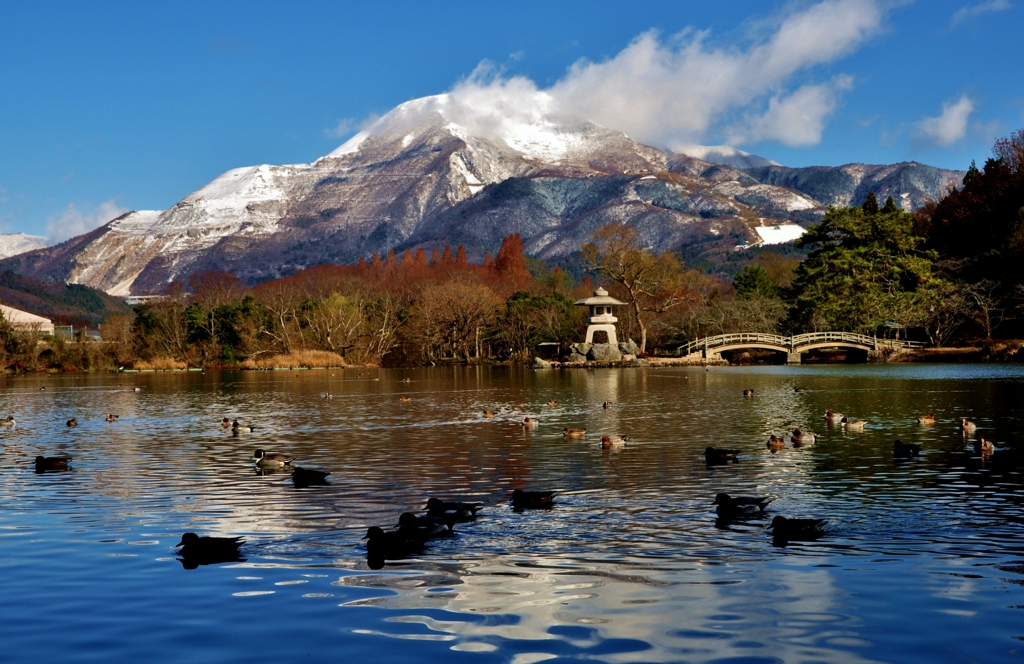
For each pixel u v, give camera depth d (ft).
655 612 55.77
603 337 479.41
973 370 318.24
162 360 473.67
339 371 446.60
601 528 76.95
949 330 433.48
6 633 53.26
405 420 176.35
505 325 535.19
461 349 544.21
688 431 148.56
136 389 288.30
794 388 248.32
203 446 139.44
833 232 476.13
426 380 341.21
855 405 191.42
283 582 62.59
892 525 76.69
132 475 110.22
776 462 112.37
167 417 192.44
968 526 76.13
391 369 469.57
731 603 57.16
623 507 85.61
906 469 105.19
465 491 95.76
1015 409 174.40
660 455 120.37
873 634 51.85
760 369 377.91
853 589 59.52
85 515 85.40
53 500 93.40
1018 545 69.92
